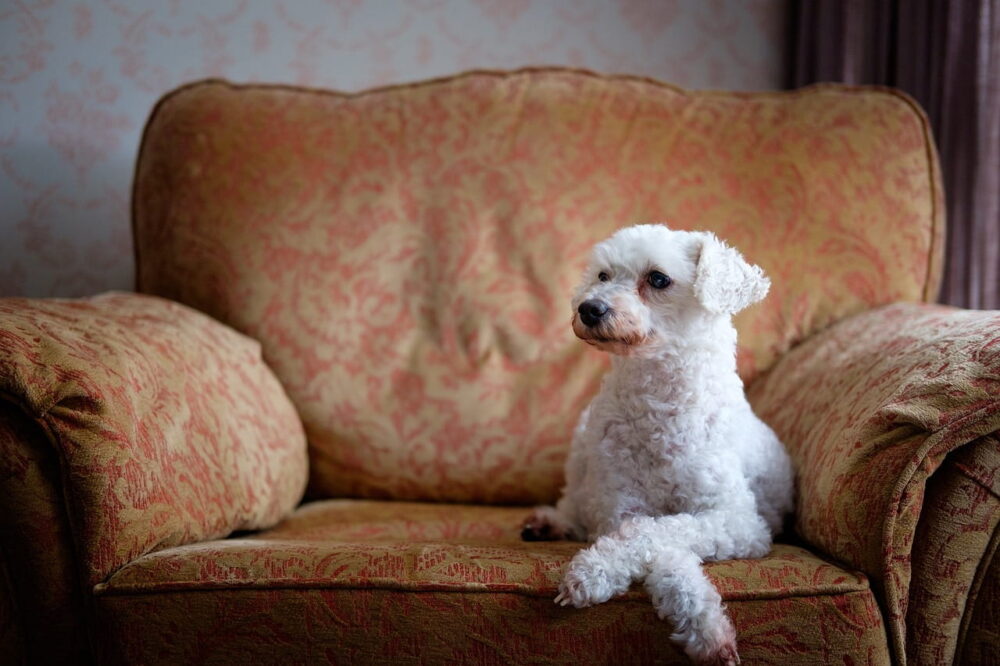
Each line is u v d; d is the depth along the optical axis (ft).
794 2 9.00
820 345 6.09
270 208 6.87
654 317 4.76
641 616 3.89
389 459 6.52
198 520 4.68
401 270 6.81
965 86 7.06
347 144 7.03
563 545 4.91
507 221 6.80
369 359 6.64
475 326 6.64
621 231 5.18
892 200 6.62
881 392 4.57
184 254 6.85
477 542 4.88
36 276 8.71
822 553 4.46
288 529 5.74
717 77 9.05
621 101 7.07
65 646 4.17
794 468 5.14
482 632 3.95
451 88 7.20
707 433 4.68
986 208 6.85
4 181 8.61
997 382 3.91
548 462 6.41
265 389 6.16
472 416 6.49
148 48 8.68
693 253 4.92
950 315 5.14
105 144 8.68
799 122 6.84
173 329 5.61
